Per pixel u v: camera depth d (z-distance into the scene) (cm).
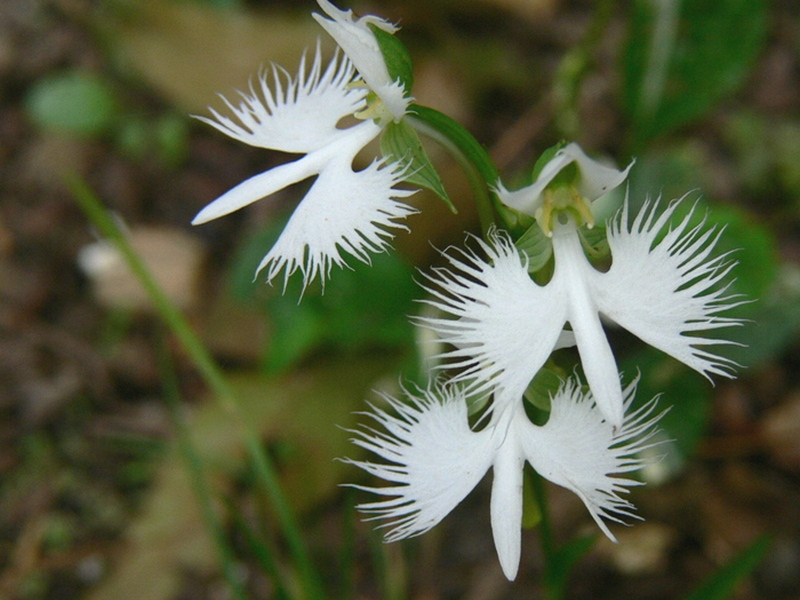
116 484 16
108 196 20
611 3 16
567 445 8
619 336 16
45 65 22
